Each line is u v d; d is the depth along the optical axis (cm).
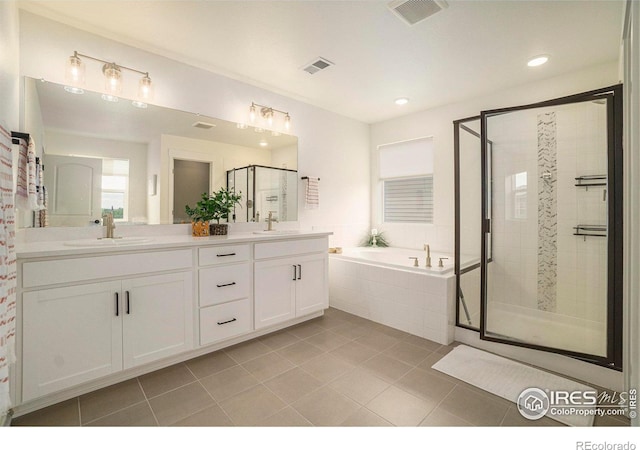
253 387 179
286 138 321
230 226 278
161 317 189
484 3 178
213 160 266
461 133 274
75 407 157
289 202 325
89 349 163
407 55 238
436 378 191
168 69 239
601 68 248
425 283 253
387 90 306
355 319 297
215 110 266
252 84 289
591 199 249
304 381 186
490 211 281
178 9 187
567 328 249
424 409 160
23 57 182
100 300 166
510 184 281
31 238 183
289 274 264
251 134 291
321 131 357
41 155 188
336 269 330
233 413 155
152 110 232
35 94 186
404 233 388
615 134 187
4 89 136
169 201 241
